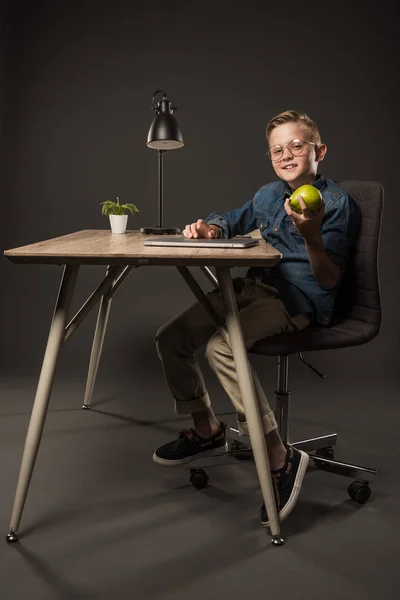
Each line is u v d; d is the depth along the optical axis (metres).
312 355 3.45
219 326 1.69
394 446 2.34
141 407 2.77
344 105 3.42
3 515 1.75
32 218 3.50
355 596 1.39
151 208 3.50
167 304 3.52
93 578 1.45
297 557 1.55
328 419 2.65
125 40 3.42
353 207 1.93
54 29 3.41
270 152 2.01
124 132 3.46
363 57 3.40
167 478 2.03
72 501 1.85
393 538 1.65
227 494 1.92
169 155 3.46
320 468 1.97
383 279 3.47
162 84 3.43
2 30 3.38
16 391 2.97
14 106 3.44
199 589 1.41
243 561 1.53
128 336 3.51
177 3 3.40
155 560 1.53
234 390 1.74
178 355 2.01
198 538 1.64
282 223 1.99
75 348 3.48
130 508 1.81
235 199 3.48
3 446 2.27
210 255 1.49
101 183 3.49
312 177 2.00
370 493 1.89
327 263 1.79
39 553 1.56
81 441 2.36
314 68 3.41
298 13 3.39
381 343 3.48
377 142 3.43
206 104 3.44
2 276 3.52
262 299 1.89
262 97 3.43
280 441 1.72
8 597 1.37
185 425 2.55
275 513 1.61
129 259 1.51
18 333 3.54
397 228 3.46
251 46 3.41
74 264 1.57
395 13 3.38
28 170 3.47
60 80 3.43
